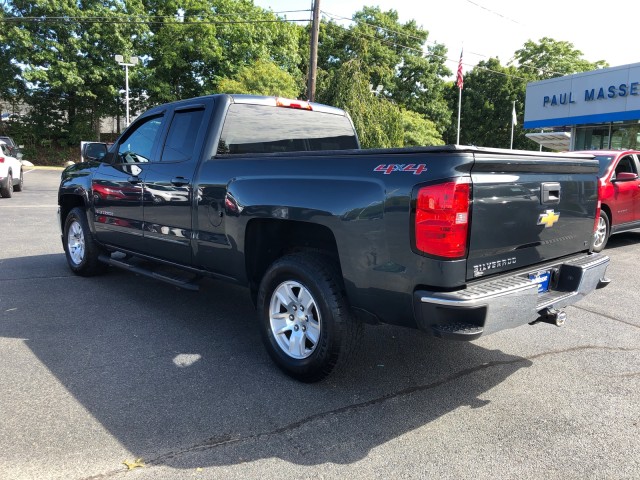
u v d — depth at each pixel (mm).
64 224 6492
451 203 2742
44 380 3508
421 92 46719
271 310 3727
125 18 33875
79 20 33062
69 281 6141
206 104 4484
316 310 3408
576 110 21422
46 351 4008
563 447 2830
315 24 19484
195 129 4516
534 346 4355
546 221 3430
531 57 53719
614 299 5828
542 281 3500
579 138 22500
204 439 2840
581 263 3650
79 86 34031
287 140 4848
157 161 4836
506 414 3191
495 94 49938
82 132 37562
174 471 2549
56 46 32750
